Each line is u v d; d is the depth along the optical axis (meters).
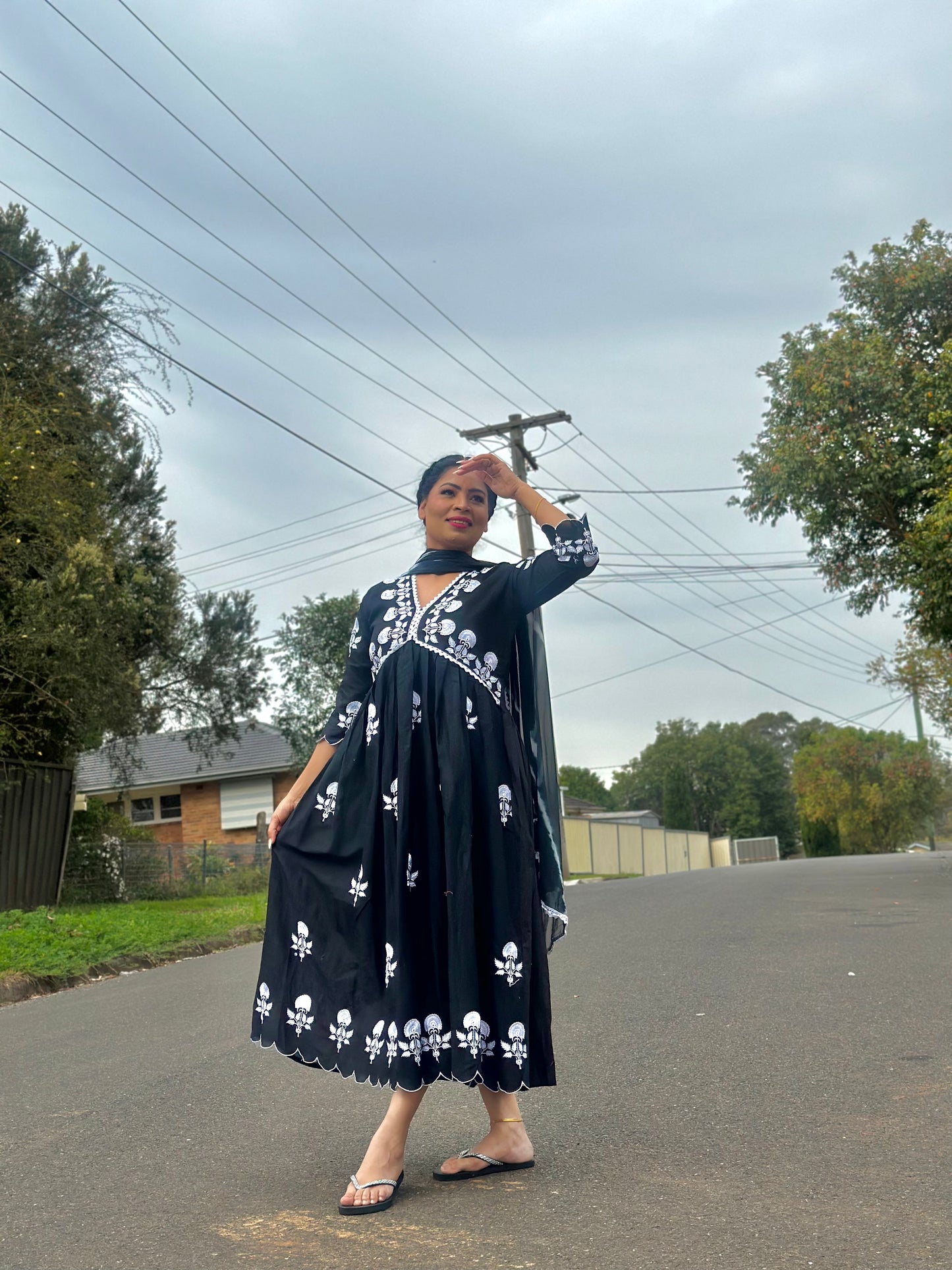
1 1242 2.26
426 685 2.58
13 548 11.39
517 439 21.61
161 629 16.47
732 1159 2.59
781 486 15.20
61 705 12.11
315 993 2.57
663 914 9.72
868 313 15.41
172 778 29.23
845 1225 2.10
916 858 24.86
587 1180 2.48
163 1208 2.44
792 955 6.29
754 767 80.31
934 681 21.14
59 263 13.80
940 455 13.45
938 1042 3.76
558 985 5.67
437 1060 2.42
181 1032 4.95
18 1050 4.78
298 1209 2.38
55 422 12.45
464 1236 2.14
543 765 2.70
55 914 11.39
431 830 2.52
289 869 2.67
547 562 2.63
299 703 23.02
